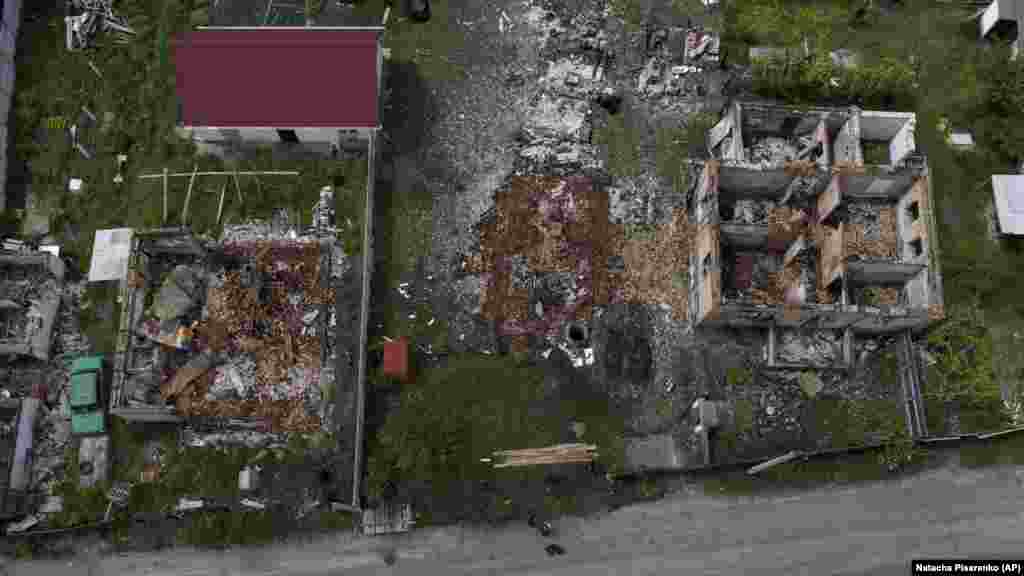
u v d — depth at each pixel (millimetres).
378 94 27016
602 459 24734
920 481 24859
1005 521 24469
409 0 29844
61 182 27359
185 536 23438
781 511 24391
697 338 26188
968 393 25672
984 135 29234
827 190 26328
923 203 25781
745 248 27125
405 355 24875
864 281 26859
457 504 24094
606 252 27031
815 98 29531
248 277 26219
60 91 28438
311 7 29844
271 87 26609
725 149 27859
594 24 30109
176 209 27078
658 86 29344
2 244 26375
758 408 25531
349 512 23922
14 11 28562
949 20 31062
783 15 30734
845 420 25547
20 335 25219
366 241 26047
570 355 25844
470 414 25078
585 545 23859
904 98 29625
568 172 28000
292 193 27344
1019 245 27812
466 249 27016
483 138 28453
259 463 24391
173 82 28797
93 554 23359
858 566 23828
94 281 26047
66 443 24422
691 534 24047
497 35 29906
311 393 25219
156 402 24719
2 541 23281
